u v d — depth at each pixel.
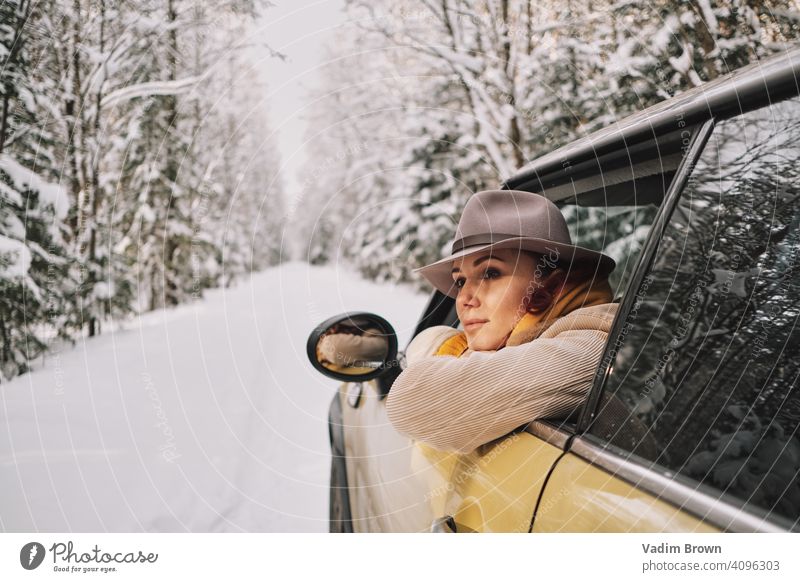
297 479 2.63
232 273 18.42
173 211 9.38
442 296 1.72
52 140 5.08
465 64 5.19
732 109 0.83
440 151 6.61
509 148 5.09
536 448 0.84
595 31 4.47
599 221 1.26
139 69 5.24
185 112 7.79
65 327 5.43
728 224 0.81
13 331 4.66
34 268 4.99
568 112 4.77
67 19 4.58
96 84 5.00
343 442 1.83
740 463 0.73
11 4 4.30
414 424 0.94
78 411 3.58
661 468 0.65
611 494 0.66
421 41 5.55
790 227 0.76
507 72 5.03
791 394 0.75
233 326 8.70
